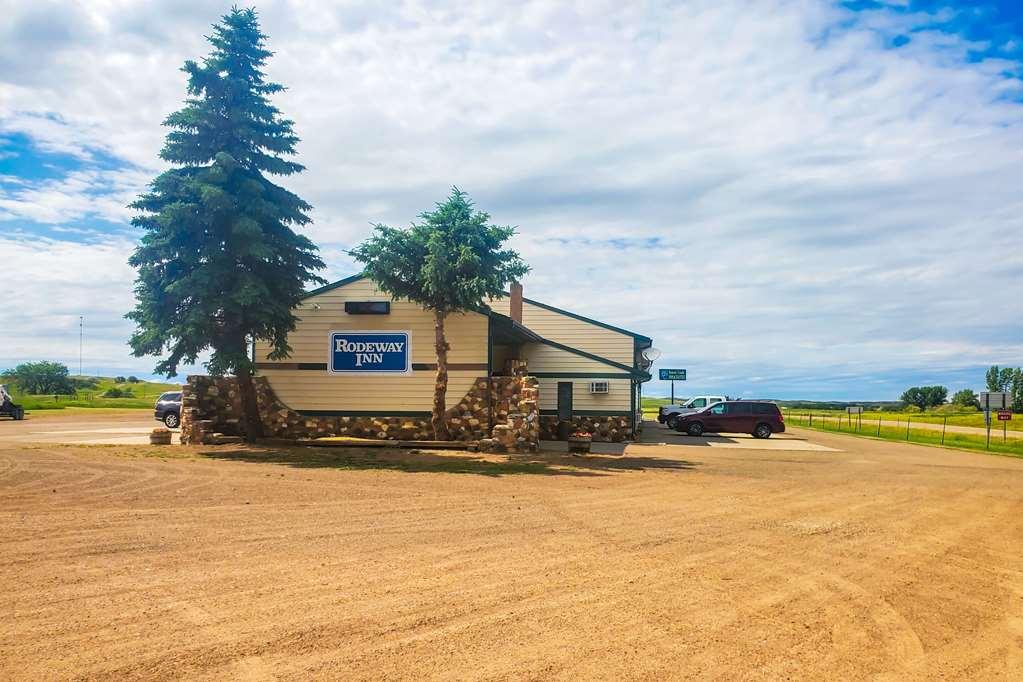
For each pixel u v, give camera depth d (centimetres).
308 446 2138
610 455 2122
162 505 1061
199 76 2070
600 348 3095
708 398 3981
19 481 1290
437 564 732
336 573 687
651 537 901
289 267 2195
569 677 448
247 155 2116
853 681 459
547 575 696
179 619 543
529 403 2131
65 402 6425
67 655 468
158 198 2056
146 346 2047
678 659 486
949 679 469
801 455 2309
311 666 456
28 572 670
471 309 2177
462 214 2145
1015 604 650
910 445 3073
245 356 2098
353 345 2319
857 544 902
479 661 471
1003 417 3003
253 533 870
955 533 1005
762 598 642
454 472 1589
